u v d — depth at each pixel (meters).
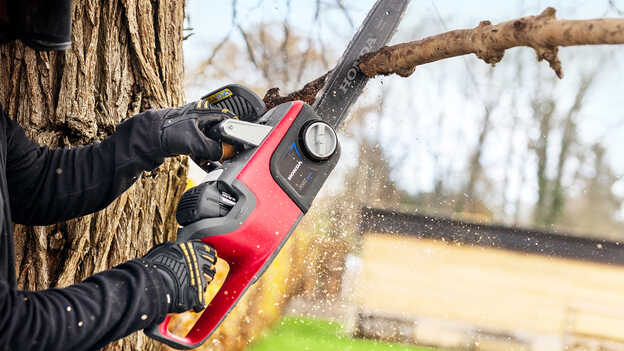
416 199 12.16
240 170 1.48
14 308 1.01
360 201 8.95
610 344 9.27
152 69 1.80
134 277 1.17
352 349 7.65
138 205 1.78
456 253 9.36
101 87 1.71
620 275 9.24
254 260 1.49
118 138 1.45
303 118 1.57
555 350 9.38
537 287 9.41
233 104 1.63
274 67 7.63
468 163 13.29
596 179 14.20
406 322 8.88
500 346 9.30
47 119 1.61
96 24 1.69
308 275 7.25
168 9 1.88
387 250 9.13
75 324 1.07
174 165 1.87
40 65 1.60
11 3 1.27
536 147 13.88
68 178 1.42
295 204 1.55
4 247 1.13
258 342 6.50
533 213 13.88
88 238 1.68
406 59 1.64
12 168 1.35
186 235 1.41
